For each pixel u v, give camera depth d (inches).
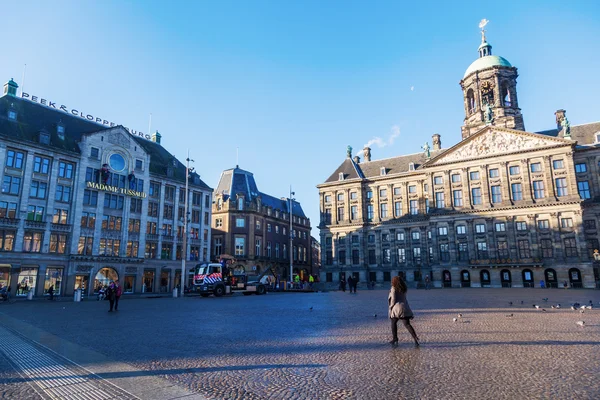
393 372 309.7
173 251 2544.3
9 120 1948.8
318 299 1317.7
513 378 286.0
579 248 2348.7
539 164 2581.2
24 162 1909.4
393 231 3189.0
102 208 2191.2
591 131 2677.2
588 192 2534.5
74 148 2135.8
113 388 285.0
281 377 306.0
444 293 1688.0
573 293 1599.4
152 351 420.2
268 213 3523.6
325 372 316.8
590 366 315.9
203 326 626.2
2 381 310.5
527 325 559.8
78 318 784.9
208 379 304.8
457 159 2827.3
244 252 3174.2
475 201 2746.1
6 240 1815.9
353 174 3472.0
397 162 3405.5
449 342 434.6
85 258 2058.3
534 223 2509.8
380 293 1700.3
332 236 3422.7
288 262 3708.2
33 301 1624.0
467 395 249.9
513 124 2849.4
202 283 1675.7
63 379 312.7
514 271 2524.6
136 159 2401.6
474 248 2672.2
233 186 3358.8
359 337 484.1
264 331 558.3
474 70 3029.0
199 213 2775.6
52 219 1977.1
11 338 520.1
